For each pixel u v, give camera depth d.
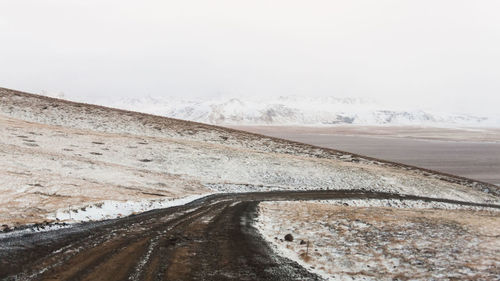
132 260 12.22
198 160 45.78
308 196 34.41
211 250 13.95
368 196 36.72
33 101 65.25
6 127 45.66
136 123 63.44
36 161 32.84
